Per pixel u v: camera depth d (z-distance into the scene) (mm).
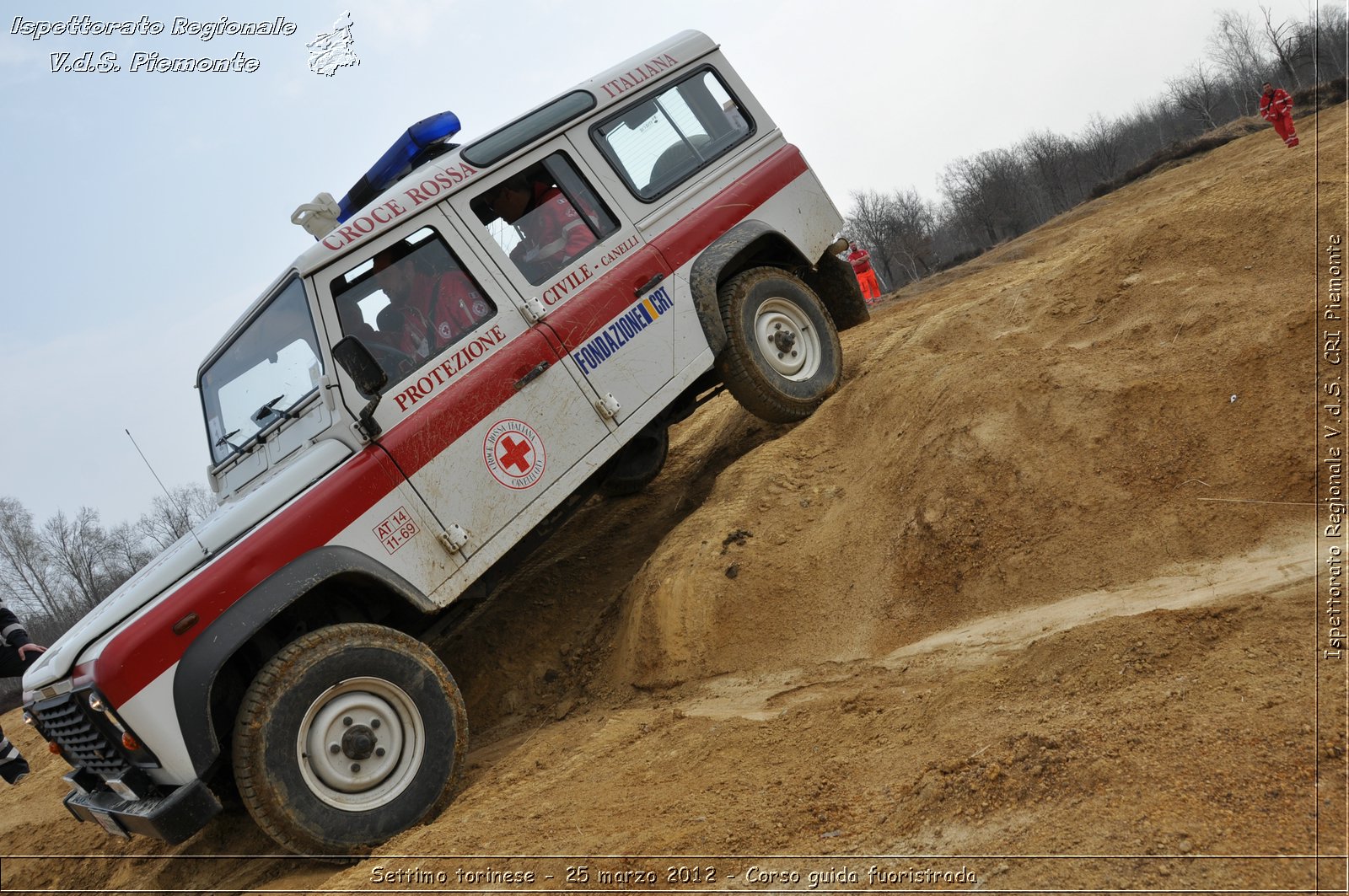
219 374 6016
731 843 3395
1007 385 5680
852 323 8336
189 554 4723
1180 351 5262
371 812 4637
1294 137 13750
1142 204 20391
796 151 7488
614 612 6730
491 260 5816
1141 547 4613
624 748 4844
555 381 5809
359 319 5285
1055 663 3867
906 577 5309
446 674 4992
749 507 6309
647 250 6453
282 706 4480
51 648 4996
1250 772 2689
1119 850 2576
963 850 2867
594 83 6676
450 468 5328
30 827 7262
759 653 5551
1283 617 3553
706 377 7062
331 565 4770
